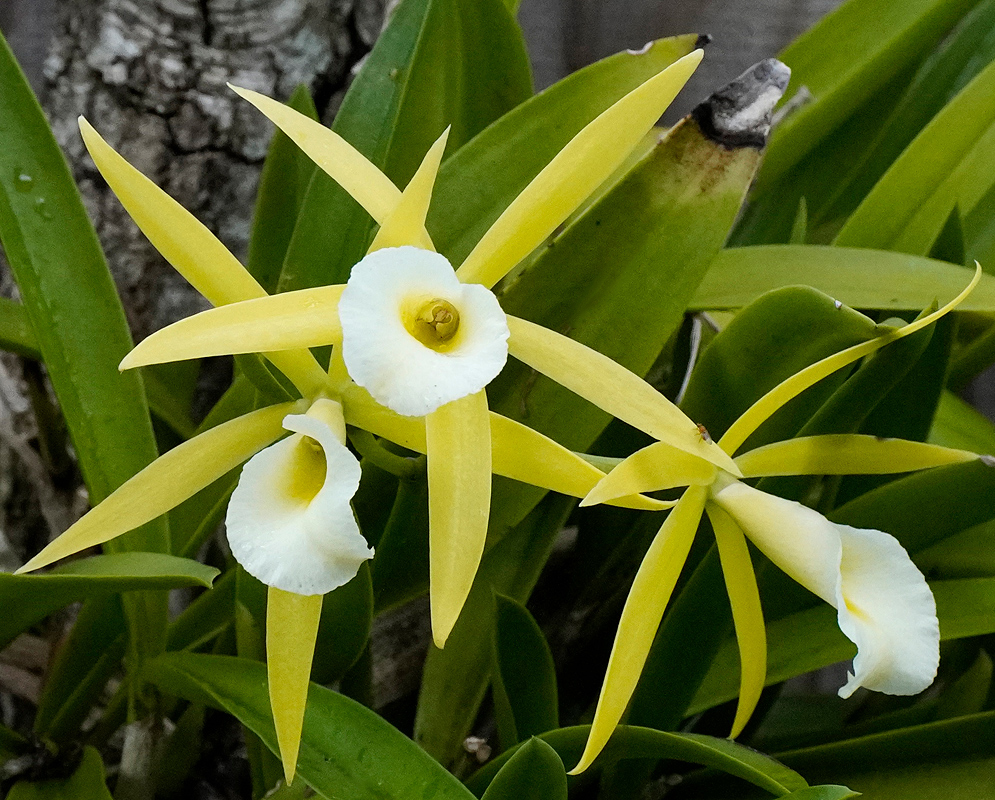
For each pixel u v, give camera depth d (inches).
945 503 13.3
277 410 11.4
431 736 13.9
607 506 15.3
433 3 14.1
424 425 11.3
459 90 15.2
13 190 12.9
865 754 13.1
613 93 14.0
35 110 13.1
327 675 12.9
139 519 10.9
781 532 11.6
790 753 13.3
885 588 11.9
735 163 12.6
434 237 13.7
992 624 13.2
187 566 11.8
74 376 13.0
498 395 13.1
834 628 13.7
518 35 14.9
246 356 11.2
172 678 12.7
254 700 12.2
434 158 11.1
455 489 10.8
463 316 11.3
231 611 14.1
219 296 10.9
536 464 11.1
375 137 14.0
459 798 11.2
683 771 14.3
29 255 12.9
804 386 11.7
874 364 12.5
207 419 15.2
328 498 10.8
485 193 13.9
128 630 13.3
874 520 13.6
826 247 14.7
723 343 13.2
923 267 14.3
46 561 10.7
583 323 12.9
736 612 12.0
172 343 10.5
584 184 11.3
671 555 11.7
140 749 13.5
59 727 13.9
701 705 13.9
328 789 11.2
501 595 12.9
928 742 13.0
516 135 14.0
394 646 15.7
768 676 13.5
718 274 14.6
